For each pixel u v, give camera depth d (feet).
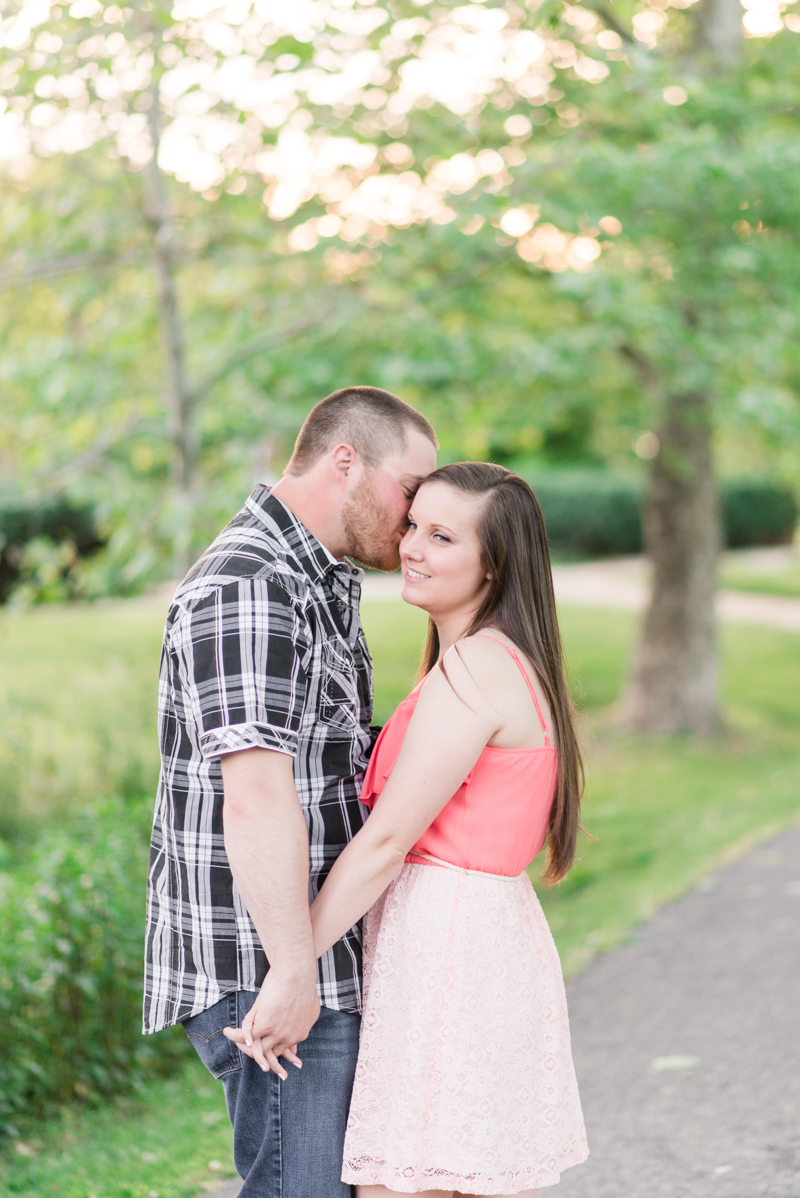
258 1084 6.15
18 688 28.14
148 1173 9.79
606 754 32.73
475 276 22.72
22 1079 11.11
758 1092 11.12
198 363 21.54
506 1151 6.13
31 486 20.72
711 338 22.52
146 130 16.49
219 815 6.06
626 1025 13.29
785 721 37.65
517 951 6.26
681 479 34.55
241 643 5.80
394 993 6.19
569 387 29.60
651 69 18.78
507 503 6.48
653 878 20.16
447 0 16.08
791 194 21.09
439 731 6.06
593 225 19.21
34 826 19.43
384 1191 6.22
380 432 6.46
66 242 19.29
